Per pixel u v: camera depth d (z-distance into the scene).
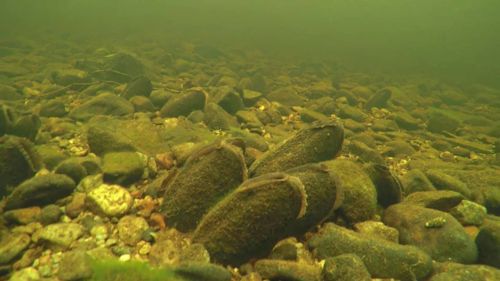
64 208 0.26
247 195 0.21
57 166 0.30
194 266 0.18
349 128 0.55
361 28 3.10
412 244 0.24
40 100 0.55
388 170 0.28
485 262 0.23
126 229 0.23
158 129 0.42
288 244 0.22
